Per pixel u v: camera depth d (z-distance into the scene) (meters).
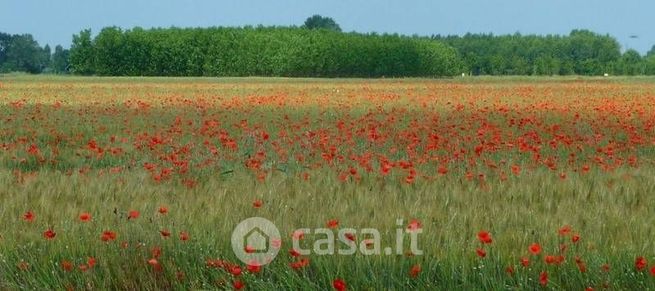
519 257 7.11
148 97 48.75
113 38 149.62
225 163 14.96
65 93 54.47
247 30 153.88
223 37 148.50
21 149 17.72
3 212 8.83
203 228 7.97
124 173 12.49
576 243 7.45
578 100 45.03
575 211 9.03
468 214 8.55
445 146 17.70
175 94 53.69
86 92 56.28
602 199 9.99
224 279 7.00
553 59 179.50
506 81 97.12
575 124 25.70
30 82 82.94
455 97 49.06
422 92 57.59
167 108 35.19
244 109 34.75
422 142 19.28
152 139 17.80
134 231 7.88
